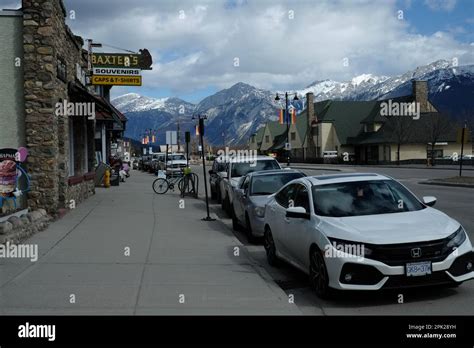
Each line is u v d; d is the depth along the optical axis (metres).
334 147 78.44
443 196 22.11
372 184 8.77
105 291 7.64
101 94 35.41
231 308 7.00
